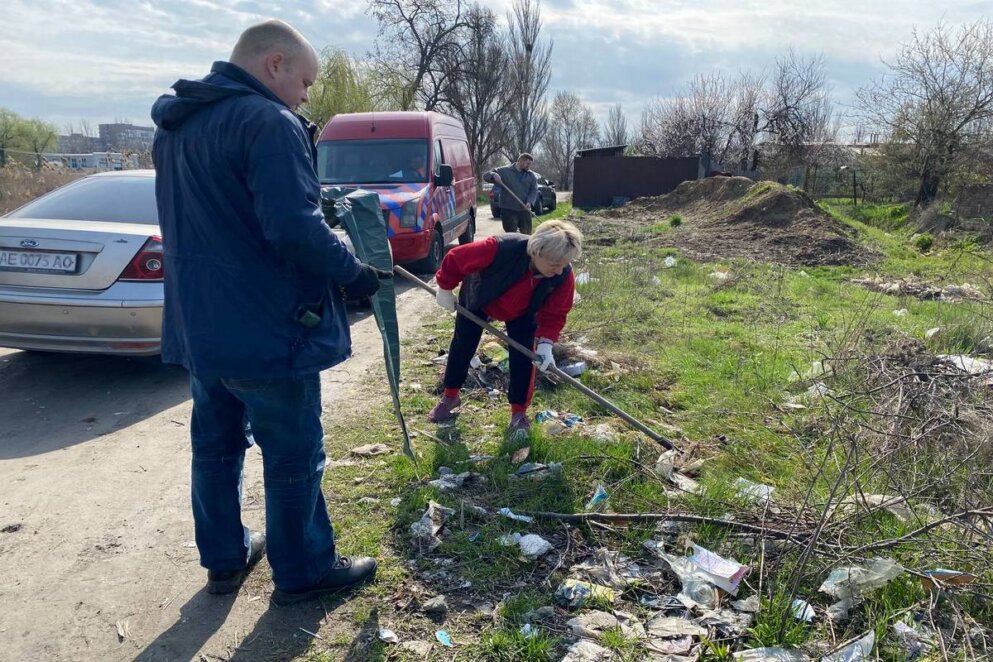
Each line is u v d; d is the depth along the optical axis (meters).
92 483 3.67
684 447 4.04
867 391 4.02
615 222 17.95
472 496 3.44
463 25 35.44
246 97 2.21
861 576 2.62
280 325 2.29
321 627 2.55
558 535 3.12
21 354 5.97
